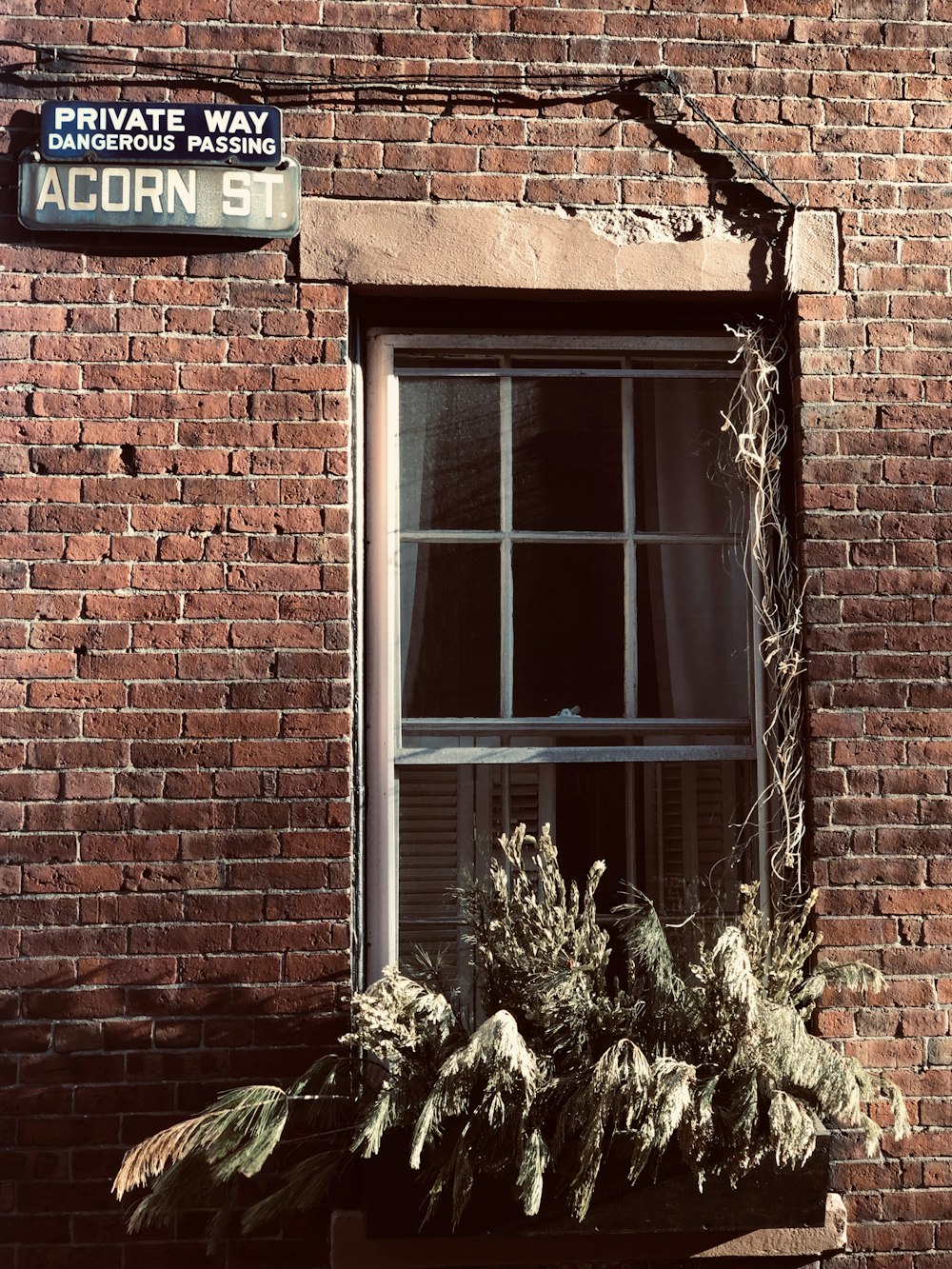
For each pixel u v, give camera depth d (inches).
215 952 151.6
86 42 158.7
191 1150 140.0
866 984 156.3
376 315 165.3
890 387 164.4
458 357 167.6
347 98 160.9
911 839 158.9
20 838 150.7
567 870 163.5
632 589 167.8
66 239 157.2
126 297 157.2
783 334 167.0
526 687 165.6
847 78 166.9
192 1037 150.3
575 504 167.9
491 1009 144.1
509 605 166.2
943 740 160.6
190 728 153.4
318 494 156.8
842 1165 154.1
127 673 153.3
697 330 168.1
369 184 160.2
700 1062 140.8
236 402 157.2
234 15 160.2
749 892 144.6
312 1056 150.7
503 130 162.6
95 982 150.0
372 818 159.9
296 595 155.7
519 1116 136.6
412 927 160.6
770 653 162.2
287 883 152.8
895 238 166.1
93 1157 148.3
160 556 154.9
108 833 151.6
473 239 161.0
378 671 161.8
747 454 164.6
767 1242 149.3
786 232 165.0
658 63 165.0
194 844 152.3
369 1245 145.2
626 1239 148.0
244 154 157.8
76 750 152.1
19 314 156.0
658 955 144.6
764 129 165.6
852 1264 152.8
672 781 166.1
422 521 166.7
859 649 161.2
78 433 155.5
